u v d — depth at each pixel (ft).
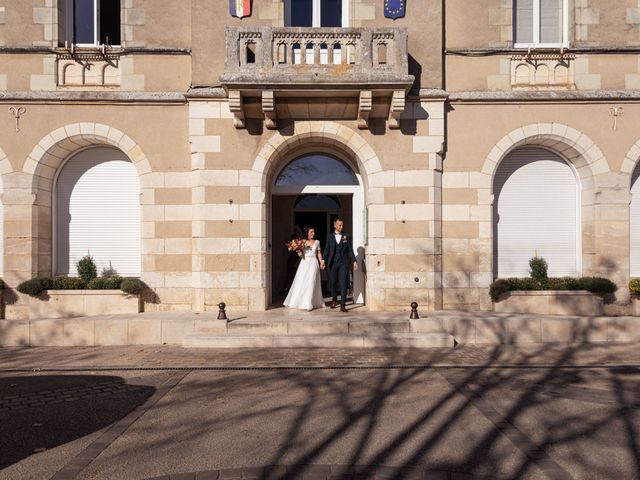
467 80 33.04
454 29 33.12
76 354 25.88
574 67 33.14
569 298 31.76
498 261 34.32
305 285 32.58
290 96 30.32
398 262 32.14
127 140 32.63
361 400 18.56
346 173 36.01
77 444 14.65
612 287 31.45
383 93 30.07
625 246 32.76
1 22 32.37
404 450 14.23
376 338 27.07
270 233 34.24
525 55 33.12
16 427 15.98
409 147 32.32
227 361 24.18
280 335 27.53
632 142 32.89
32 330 27.84
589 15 32.99
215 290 31.89
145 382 20.93
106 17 34.42
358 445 14.57
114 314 31.42
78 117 32.50
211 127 32.04
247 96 30.40
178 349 26.78
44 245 33.12
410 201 32.24
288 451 14.16
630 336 28.58
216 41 32.14
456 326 28.32
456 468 13.15
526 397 18.86
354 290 36.01
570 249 34.58
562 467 13.21
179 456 13.84
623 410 17.44
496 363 23.88
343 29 29.73
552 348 26.96
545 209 34.53
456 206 32.83
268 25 32.22
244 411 17.40
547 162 34.63
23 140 32.24
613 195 32.86
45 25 32.53
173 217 32.71
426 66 32.27
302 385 20.45
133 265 34.04
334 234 32.35
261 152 32.22
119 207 34.04
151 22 32.89
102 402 18.39
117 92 32.45
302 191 35.81
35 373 22.43
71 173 34.09
